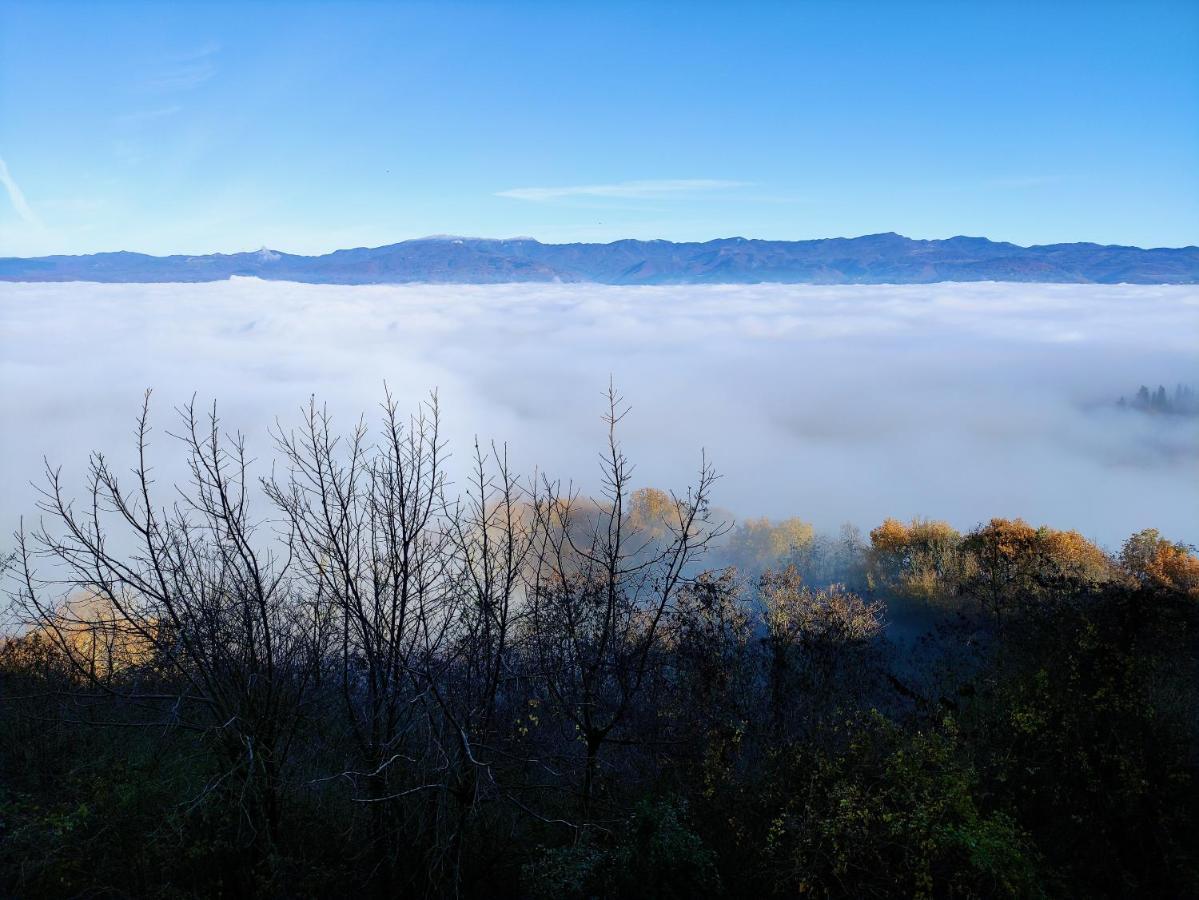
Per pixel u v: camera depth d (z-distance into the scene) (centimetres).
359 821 718
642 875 682
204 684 693
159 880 650
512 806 780
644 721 826
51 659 824
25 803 698
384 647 701
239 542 654
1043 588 1120
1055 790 826
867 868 717
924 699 955
